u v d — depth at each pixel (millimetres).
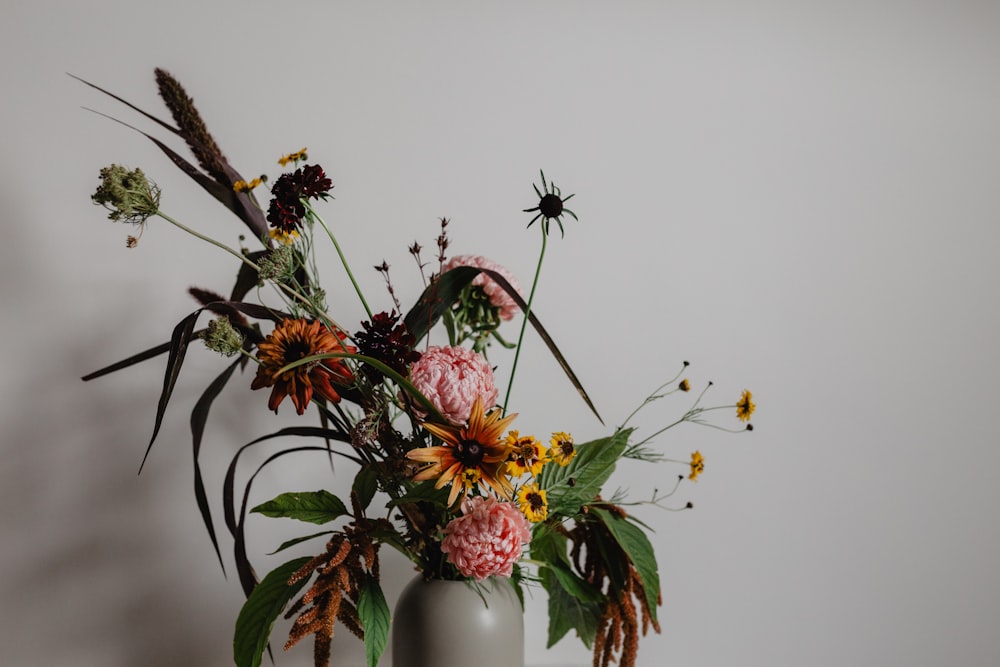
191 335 1206
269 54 1460
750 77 1540
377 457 1282
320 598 1101
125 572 1411
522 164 1499
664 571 1492
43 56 1418
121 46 1435
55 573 1400
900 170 1556
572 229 1504
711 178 1528
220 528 1428
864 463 1527
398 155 1479
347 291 1462
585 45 1518
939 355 1548
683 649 1489
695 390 1511
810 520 1516
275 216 1139
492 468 1075
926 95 1560
